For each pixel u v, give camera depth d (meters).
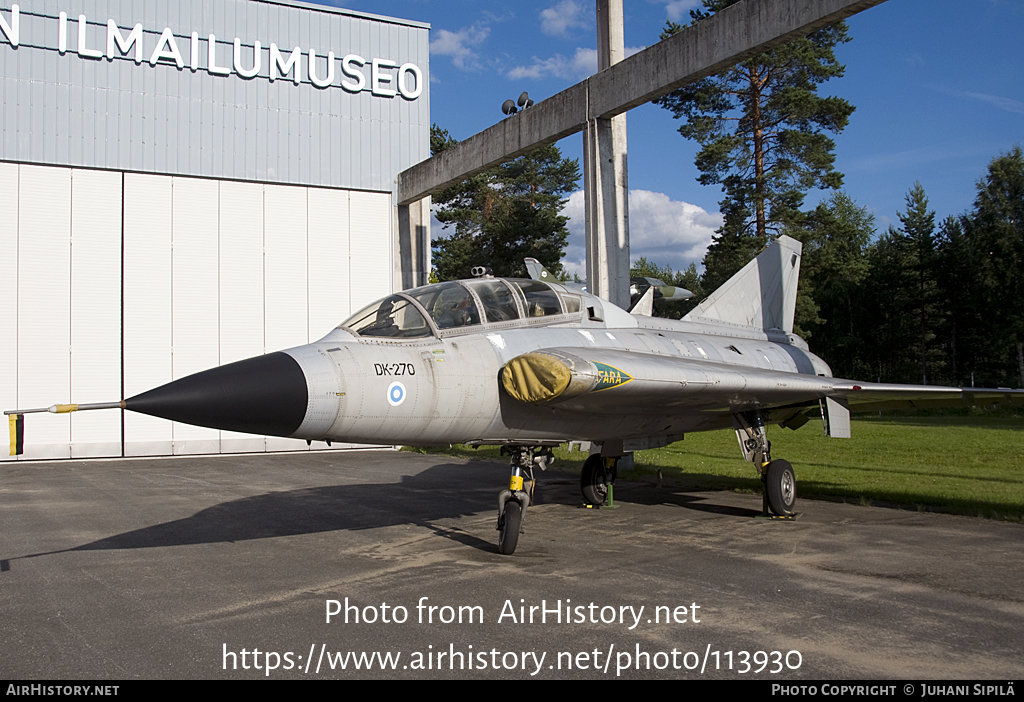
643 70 12.80
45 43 18.36
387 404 6.47
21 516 9.63
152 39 19.36
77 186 18.56
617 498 11.21
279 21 20.72
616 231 14.12
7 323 17.84
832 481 12.73
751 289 12.27
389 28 22.08
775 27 10.54
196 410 5.67
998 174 53.81
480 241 47.16
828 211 39.16
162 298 19.23
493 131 17.09
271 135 20.52
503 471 15.16
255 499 11.09
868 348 49.41
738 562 6.69
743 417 9.66
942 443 20.83
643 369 7.17
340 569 6.46
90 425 18.47
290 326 20.53
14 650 4.41
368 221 21.64
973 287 44.81
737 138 37.81
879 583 5.91
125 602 5.45
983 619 4.95
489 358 7.31
